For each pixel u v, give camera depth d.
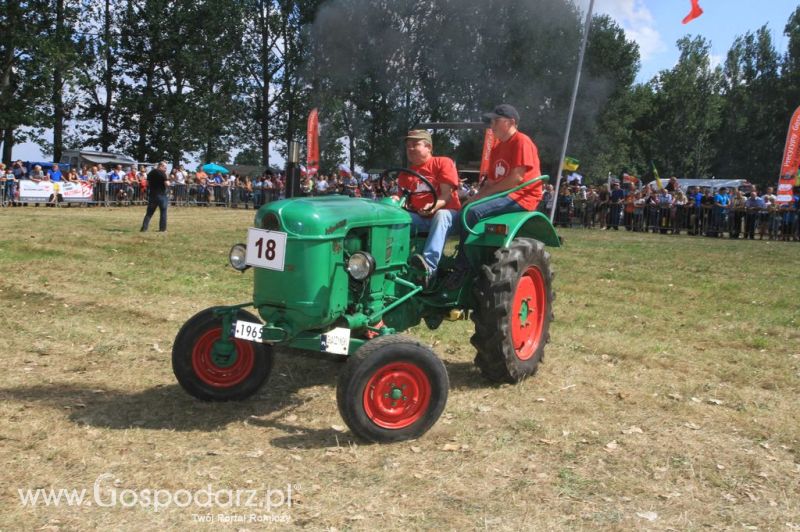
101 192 23.44
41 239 12.02
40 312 6.56
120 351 5.36
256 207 26.98
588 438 3.86
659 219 20.47
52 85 30.70
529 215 4.86
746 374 5.20
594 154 42.22
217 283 8.36
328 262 3.77
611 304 7.90
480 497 3.10
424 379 3.76
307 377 4.88
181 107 36.47
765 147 60.59
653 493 3.20
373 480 3.24
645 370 5.27
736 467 3.52
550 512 2.97
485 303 4.48
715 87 62.94
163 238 13.16
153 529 2.74
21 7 29.28
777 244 16.92
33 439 3.61
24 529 2.71
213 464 3.38
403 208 4.71
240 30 37.78
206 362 4.30
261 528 2.77
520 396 4.57
